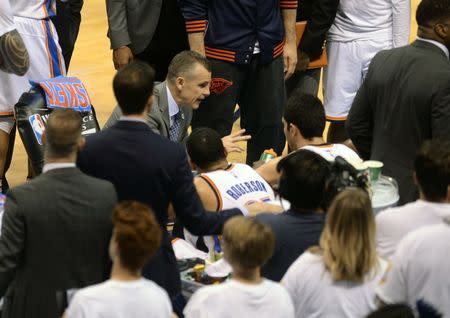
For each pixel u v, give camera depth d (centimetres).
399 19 1847
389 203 1185
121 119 1002
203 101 1716
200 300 841
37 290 966
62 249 957
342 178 984
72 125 945
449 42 1238
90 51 2847
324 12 1792
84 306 801
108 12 1772
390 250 964
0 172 1697
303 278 882
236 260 831
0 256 942
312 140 1263
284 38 1756
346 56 1884
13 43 1588
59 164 954
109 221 963
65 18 1866
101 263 983
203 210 1048
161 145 1000
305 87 1900
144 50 1772
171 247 1059
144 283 826
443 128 1206
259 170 1312
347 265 862
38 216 941
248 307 833
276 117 1756
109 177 991
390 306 748
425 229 889
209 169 1245
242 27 1664
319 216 966
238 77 1705
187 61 1361
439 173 928
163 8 1738
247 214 1102
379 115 1287
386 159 1283
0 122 1664
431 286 879
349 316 877
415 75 1224
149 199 1002
